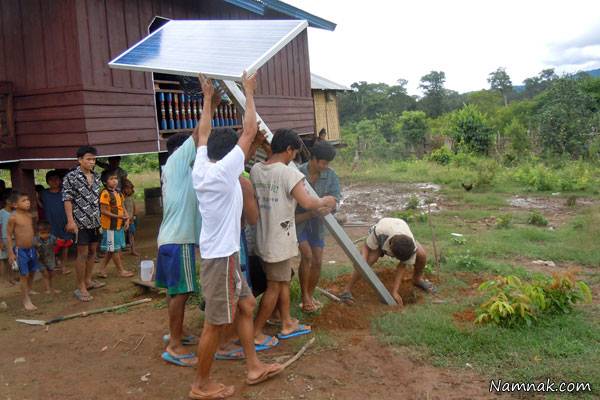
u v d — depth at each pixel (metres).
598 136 24.77
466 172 18.72
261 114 12.69
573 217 10.90
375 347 4.45
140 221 12.39
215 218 3.53
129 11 8.85
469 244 8.31
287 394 3.74
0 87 8.05
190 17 10.58
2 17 8.22
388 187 16.52
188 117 10.22
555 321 4.78
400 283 6.05
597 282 6.32
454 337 4.51
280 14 13.82
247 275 4.30
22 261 6.14
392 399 3.64
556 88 27.58
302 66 15.13
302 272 5.17
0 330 5.45
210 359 3.63
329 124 22.17
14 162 8.50
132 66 4.37
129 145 8.70
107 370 4.32
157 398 3.80
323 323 5.03
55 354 4.73
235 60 3.95
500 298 4.80
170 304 4.29
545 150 24.98
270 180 4.33
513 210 11.93
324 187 5.28
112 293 6.73
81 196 6.47
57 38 7.90
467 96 64.06
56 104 8.00
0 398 3.90
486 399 3.60
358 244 8.89
